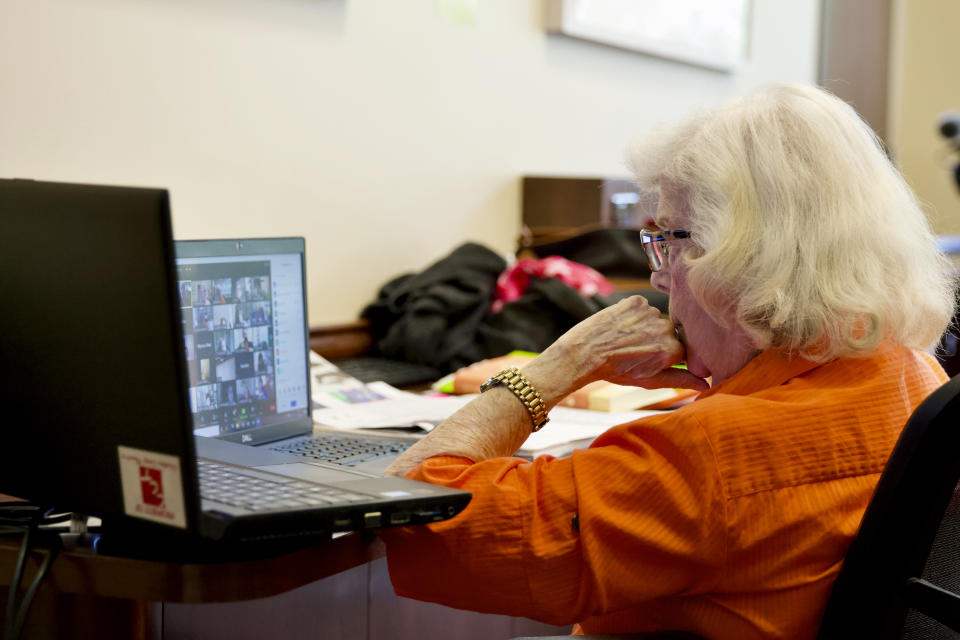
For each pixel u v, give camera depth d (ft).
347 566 3.44
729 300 3.47
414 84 8.95
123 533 3.28
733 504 3.17
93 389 2.83
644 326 3.93
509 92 9.93
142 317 2.66
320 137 8.21
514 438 3.84
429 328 7.80
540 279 8.27
